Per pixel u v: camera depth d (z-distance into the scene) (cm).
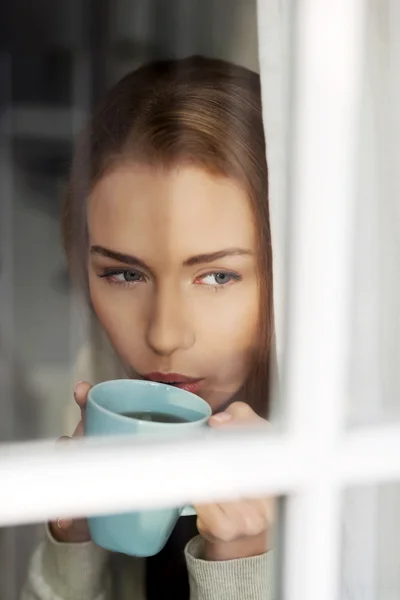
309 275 47
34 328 73
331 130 46
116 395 61
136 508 44
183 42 71
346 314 48
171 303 71
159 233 70
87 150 71
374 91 62
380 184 63
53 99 70
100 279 73
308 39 46
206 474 46
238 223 71
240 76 71
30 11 69
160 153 69
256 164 71
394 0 61
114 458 44
